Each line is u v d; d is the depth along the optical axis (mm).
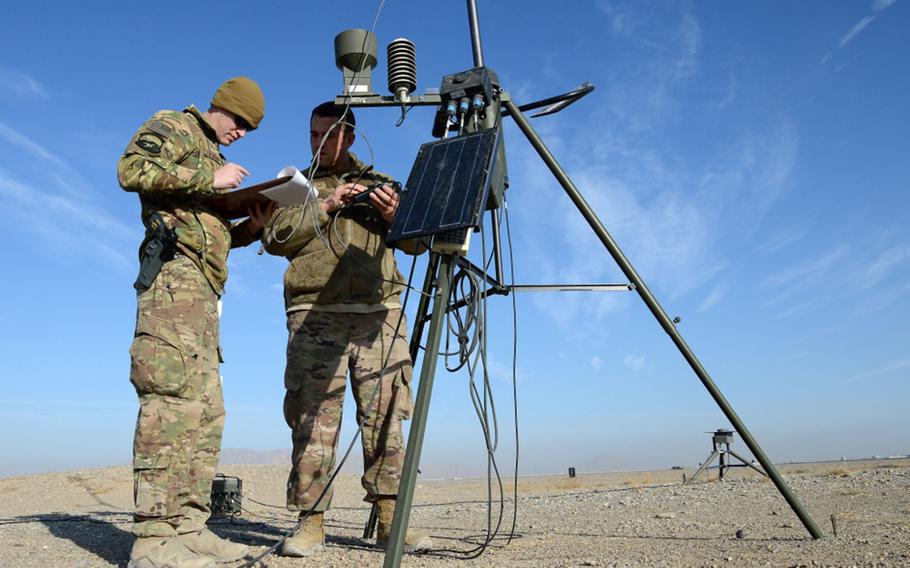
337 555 3686
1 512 7148
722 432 9750
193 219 3373
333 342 3914
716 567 2963
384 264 4012
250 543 4324
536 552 3715
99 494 9289
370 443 3914
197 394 3314
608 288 3707
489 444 3527
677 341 3506
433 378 2410
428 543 3822
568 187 3531
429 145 2977
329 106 4055
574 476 16328
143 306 3242
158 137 3250
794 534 3941
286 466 12789
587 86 3721
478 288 3258
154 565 3082
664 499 7121
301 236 3865
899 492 6422
